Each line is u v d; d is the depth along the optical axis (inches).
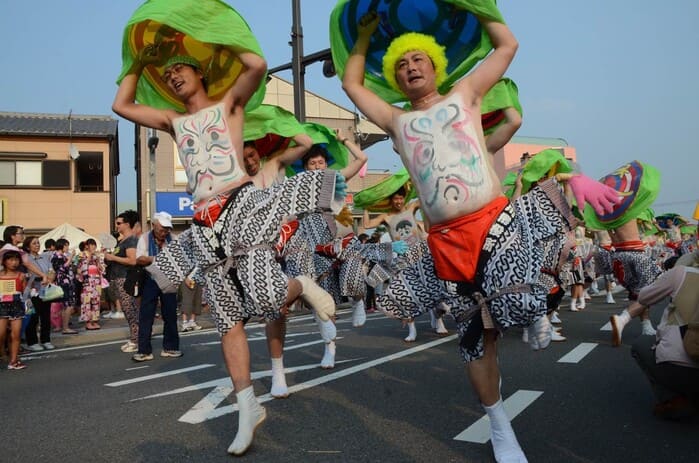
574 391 153.1
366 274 208.4
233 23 116.8
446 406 141.4
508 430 100.3
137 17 111.2
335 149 213.9
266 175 176.7
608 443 111.3
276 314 114.0
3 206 743.7
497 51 106.7
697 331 119.0
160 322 429.1
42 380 207.2
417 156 104.9
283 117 177.9
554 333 245.8
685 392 124.6
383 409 140.3
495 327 98.1
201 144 120.3
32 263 283.6
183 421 135.9
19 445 122.6
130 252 251.9
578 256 393.4
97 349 299.6
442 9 116.1
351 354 229.5
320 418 134.3
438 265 102.1
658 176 247.1
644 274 245.6
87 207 779.4
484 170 102.0
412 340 264.2
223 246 111.6
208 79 131.3
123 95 127.0
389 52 110.8
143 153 748.0
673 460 101.4
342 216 215.0
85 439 125.3
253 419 113.0
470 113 104.5
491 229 97.6
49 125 797.9
